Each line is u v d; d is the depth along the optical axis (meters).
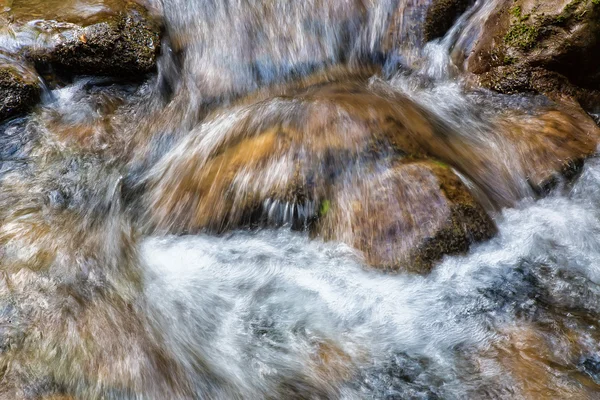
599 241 3.94
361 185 3.76
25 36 5.29
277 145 3.94
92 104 5.31
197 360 3.05
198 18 5.88
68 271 3.63
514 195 4.30
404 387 2.94
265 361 3.07
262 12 5.83
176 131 5.14
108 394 2.81
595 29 5.09
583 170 4.48
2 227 4.02
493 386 2.89
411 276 3.49
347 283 3.50
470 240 3.65
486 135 4.70
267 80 5.61
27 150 4.83
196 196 4.00
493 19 5.62
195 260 3.77
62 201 4.36
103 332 3.16
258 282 3.59
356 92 5.11
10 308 3.28
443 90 5.45
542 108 5.09
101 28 5.41
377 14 5.86
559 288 3.51
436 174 3.77
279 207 3.76
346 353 3.12
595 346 3.09
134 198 4.34
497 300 3.41
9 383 2.81
